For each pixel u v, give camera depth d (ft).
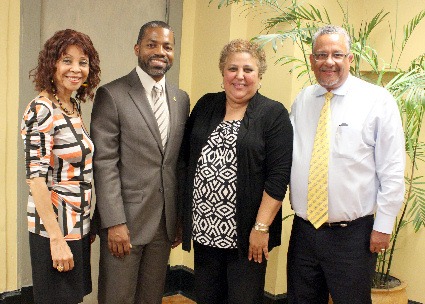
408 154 9.50
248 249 6.56
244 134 6.41
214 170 6.51
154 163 6.88
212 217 6.55
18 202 9.41
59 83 6.06
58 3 9.39
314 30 8.45
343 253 6.51
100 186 6.53
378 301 8.64
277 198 6.37
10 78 9.08
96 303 10.64
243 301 6.70
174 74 11.17
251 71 6.46
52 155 5.94
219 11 10.82
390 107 6.39
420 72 8.13
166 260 7.48
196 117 7.09
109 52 10.17
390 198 6.34
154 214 6.99
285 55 10.01
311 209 6.60
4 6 8.86
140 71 6.92
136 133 6.69
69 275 6.12
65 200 6.03
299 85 10.00
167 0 10.87
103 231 6.82
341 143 6.45
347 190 6.41
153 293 7.49
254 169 6.42
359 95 6.54
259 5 10.50
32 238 5.99
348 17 10.78
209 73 11.11
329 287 6.68
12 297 9.48
